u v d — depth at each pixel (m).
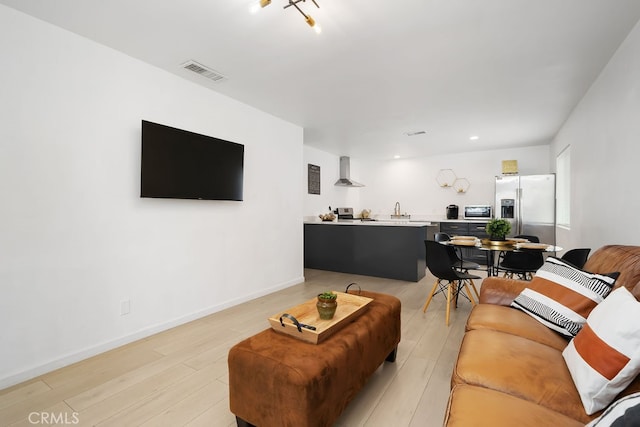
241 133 3.61
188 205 3.03
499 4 1.90
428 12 1.98
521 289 2.14
